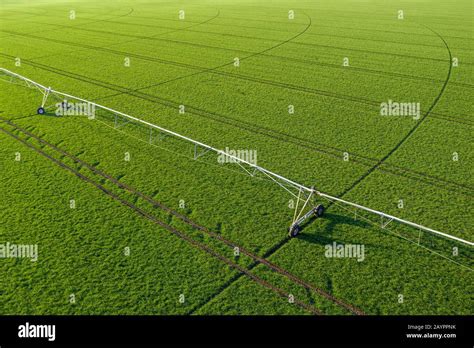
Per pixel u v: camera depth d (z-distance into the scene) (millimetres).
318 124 22656
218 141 20750
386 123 22625
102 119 23375
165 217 14812
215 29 49531
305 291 11664
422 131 21562
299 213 14453
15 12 69312
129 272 12281
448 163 18312
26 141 20875
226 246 13398
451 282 11898
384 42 40500
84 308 11102
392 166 18250
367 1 70312
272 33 46344
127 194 16203
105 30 50781
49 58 37594
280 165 18422
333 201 15820
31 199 15852
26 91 28391
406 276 12141
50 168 18203
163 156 19172
